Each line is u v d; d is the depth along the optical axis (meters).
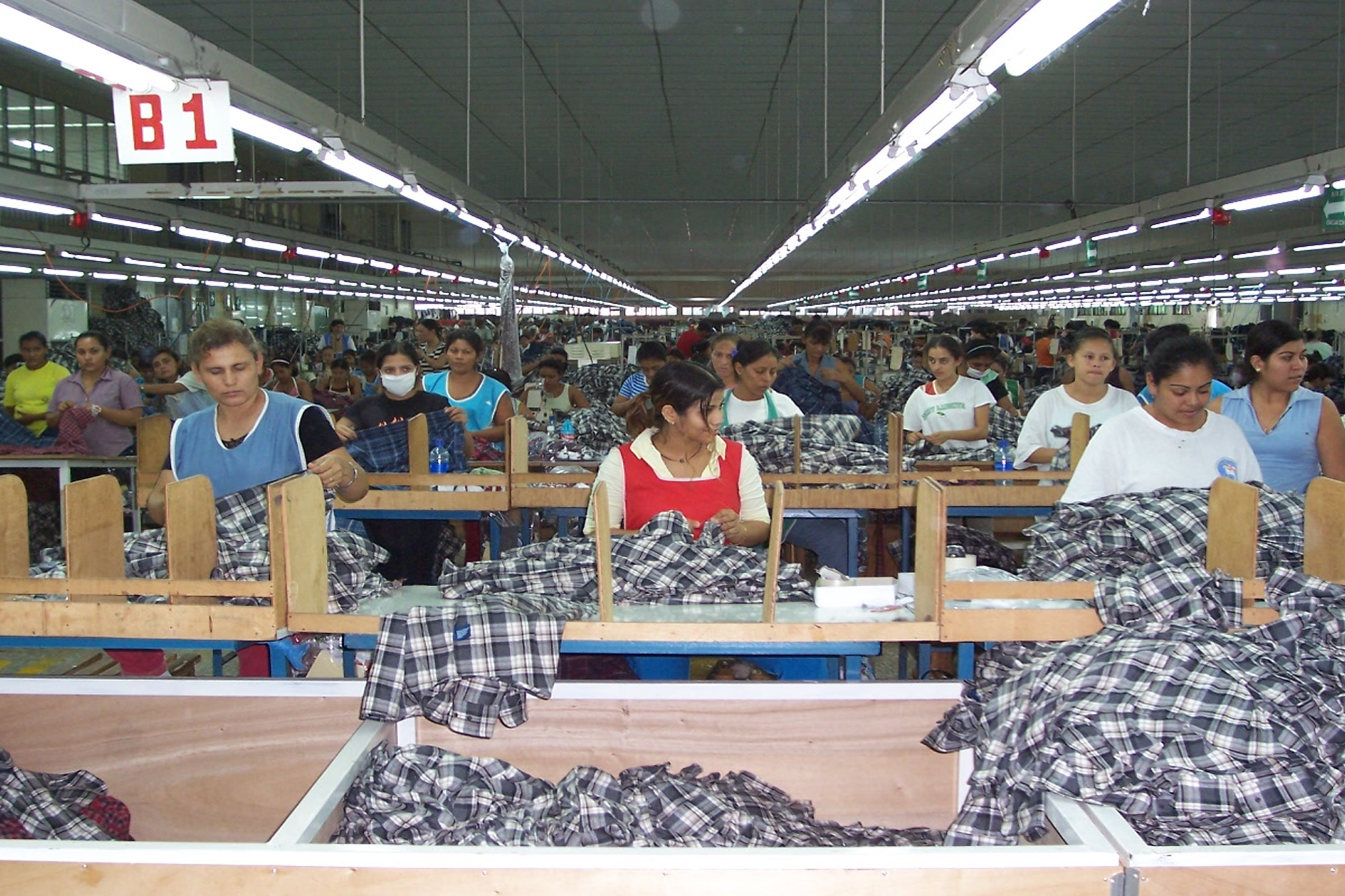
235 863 1.41
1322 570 2.18
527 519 4.56
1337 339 22.42
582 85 10.43
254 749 2.24
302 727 2.24
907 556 4.41
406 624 2.07
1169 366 2.75
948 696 2.24
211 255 12.73
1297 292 20.97
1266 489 2.58
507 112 11.83
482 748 2.25
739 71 9.88
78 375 6.87
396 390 4.80
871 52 9.16
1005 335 22.41
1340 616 1.90
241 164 14.38
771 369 4.93
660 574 2.48
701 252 32.78
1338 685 1.77
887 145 5.33
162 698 2.24
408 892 1.42
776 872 1.42
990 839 1.74
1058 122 12.34
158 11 7.84
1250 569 2.21
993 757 1.81
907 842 2.09
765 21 8.20
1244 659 1.76
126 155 3.99
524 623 2.11
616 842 1.92
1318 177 6.76
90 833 2.10
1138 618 2.09
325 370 15.09
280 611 2.21
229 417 2.80
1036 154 14.58
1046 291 25.98
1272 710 1.67
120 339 12.86
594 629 2.22
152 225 9.33
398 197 8.35
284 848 1.43
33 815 2.08
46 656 4.53
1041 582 2.22
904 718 2.25
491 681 2.07
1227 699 1.68
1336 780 1.64
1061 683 1.79
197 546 2.33
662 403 2.98
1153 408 2.88
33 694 2.24
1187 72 9.77
